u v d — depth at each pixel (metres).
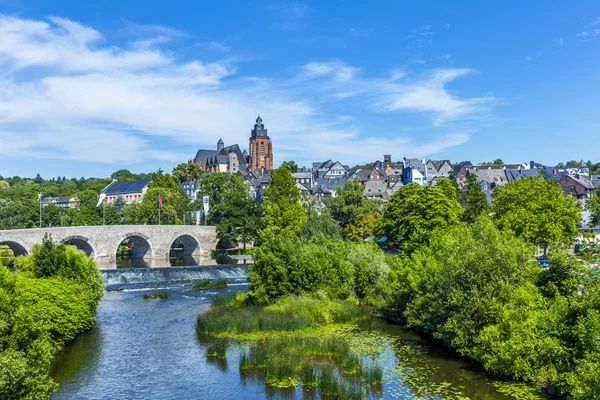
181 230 110.06
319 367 34.38
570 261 35.19
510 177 170.25
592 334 25.23
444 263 39.03
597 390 22.95
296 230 93.38
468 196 96.81
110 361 36.50
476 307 33.88
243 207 111.75
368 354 37.00
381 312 49.44
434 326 38.97
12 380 21.98
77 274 46.34
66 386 31.67
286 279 52.94
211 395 29.97
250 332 43.59
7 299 25.55
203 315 48.84
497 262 35.31
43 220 140.75
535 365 30.00
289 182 103.25
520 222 61.97
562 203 65.62
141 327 46.38
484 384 30.53
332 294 52.50
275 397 29.55
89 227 96.62
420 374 32.59
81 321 42.16
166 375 33.47
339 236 83.88
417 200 73.19
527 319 30.88
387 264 56.16
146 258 109.06
